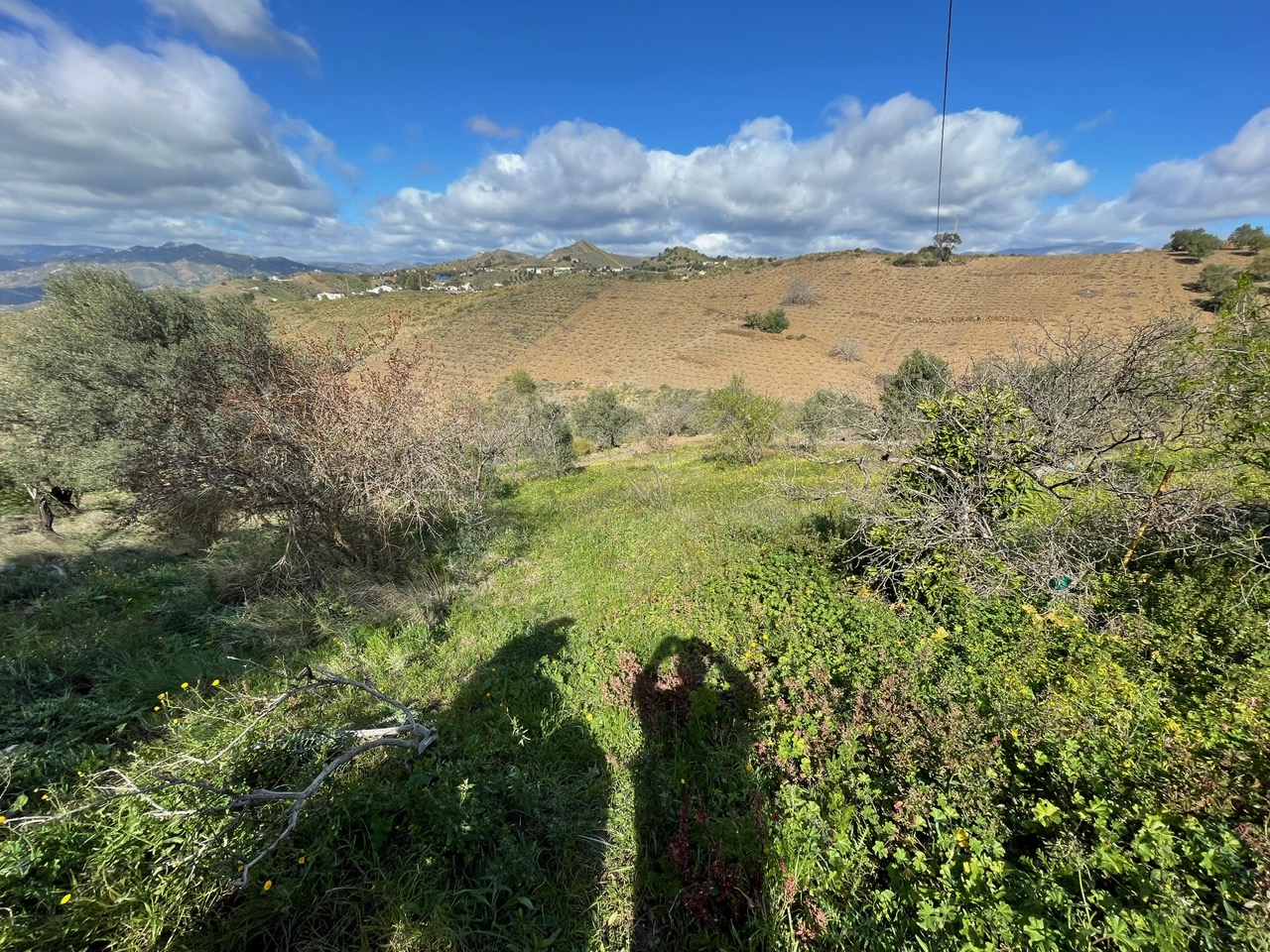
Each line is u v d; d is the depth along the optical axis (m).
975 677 3.46
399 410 5.94
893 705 3.30
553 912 2.43
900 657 3.80
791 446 13.84
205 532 7.05
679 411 25.62
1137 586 4.27
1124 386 4.93
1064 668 3.45
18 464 7.81
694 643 4.48
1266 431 3.89
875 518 4.70
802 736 3.19
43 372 8.06
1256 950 1.80
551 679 4.14
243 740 2.92
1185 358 4.51
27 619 5.20
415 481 6.05
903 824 2.57
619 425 24.95
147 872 2.25
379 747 3.20
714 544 6.72
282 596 5.69
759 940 2.18
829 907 2.25
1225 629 3.60
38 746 3.17
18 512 9.00
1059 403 5.01
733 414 14.37
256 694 3.82
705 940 2.23
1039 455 4.36
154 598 5.85
